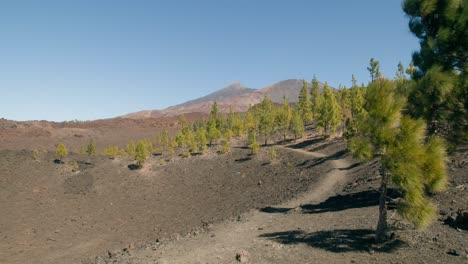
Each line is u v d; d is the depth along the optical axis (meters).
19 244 30.00
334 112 70.56
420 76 17.03
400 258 10.77
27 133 98.25
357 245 12.41
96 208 42.97
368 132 11.75
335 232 14.48
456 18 15.39
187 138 77.31
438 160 10.66
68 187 48.84
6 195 43.00
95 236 33.09
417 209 10.71
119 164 61.38
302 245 13.30
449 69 15.58
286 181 46.81
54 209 41.09
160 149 73.50
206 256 12.86
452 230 12.43
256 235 16.33
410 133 10.90
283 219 20.50
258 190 45.69
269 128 75.62
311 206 24.38
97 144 99.31
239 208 36.78
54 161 58.16
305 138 77.38
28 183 47.84
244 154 64.94
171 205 44.56
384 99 11.48
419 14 17.09
